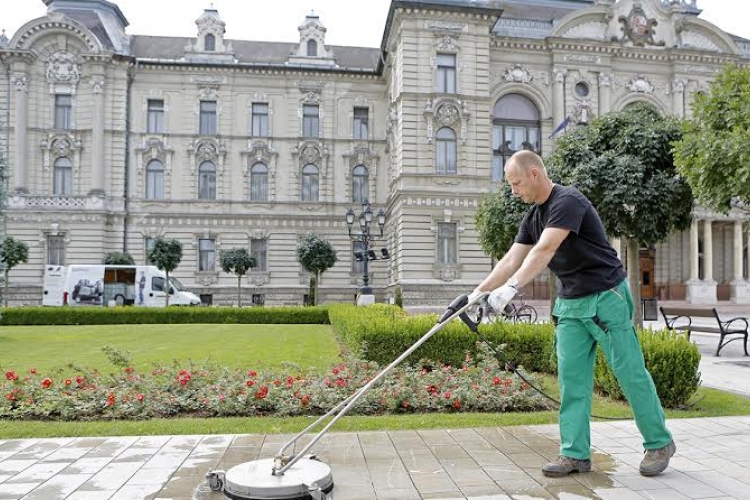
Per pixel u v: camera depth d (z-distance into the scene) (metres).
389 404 6.68
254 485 3.61
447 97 29.31
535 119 32.00
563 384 4.29
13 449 4.89
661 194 13.51
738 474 4.18
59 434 5.66
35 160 33.56
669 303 32.69
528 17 34.75
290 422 6.21
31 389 6.83
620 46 32.09
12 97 33.22
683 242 34.38
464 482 4.03
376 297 35.12
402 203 29.02
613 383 7.25
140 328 20.36
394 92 32.12
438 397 6.89
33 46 33.53
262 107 35.66
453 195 29.28
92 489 3.92
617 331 4.14
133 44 36.97
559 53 31.69
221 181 34.91
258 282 34.72
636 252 14.66
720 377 9.45
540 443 5.03
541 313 28.97
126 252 33.19
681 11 33.12
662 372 6.87
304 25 36.19
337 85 35.88
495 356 8.55
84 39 33.41
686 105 32.59
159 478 4.14
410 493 3.82
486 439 5.16
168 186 34.56
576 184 14.08
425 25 29.38
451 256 29.44
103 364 10.68
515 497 3.75
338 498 3.73
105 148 33.97
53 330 19.48
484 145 29.72
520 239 4.50
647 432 4.20
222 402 6.67
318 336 16.94
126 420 6.42
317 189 35.78
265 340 15.57
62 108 34.03
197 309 24.08
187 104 34.88
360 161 35.75
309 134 35.88
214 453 4.77
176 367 7.89
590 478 4.11
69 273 30.28
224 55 35.47
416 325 9.64
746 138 10.44
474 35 29.86
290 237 35.19
